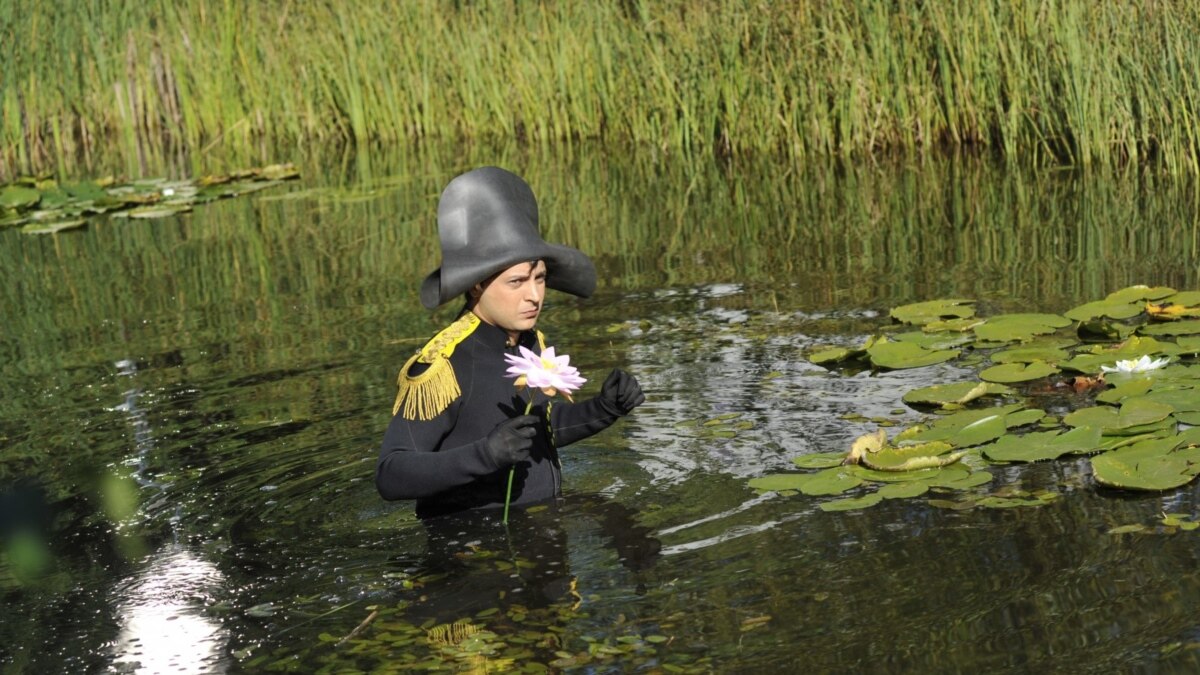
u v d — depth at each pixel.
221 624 2.70
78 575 3.00
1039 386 4.02
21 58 11.49
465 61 11.65
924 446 3.41
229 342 5.17
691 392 4.12
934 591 2.62
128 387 4.60
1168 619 2.43
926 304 5.01
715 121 9.82
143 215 8.78
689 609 2.61
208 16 12.45
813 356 4.45
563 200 8.33
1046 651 2.35
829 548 2.86
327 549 3.05
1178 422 3.55
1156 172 7.67
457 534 3.08
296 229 7.88
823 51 9.38
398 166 10.38
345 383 4.44
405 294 5.82
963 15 8.90
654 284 5.77
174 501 3.43
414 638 2.57
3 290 6.66
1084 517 2.95
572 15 11.18
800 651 2.41
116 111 12.59
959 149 9.06
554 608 2.66
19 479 3.67
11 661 2.60
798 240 6.58
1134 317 4.70
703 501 3.19
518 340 3.35
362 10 12.03
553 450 3.33
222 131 12.36
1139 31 7.93
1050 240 6.14
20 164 11.41
